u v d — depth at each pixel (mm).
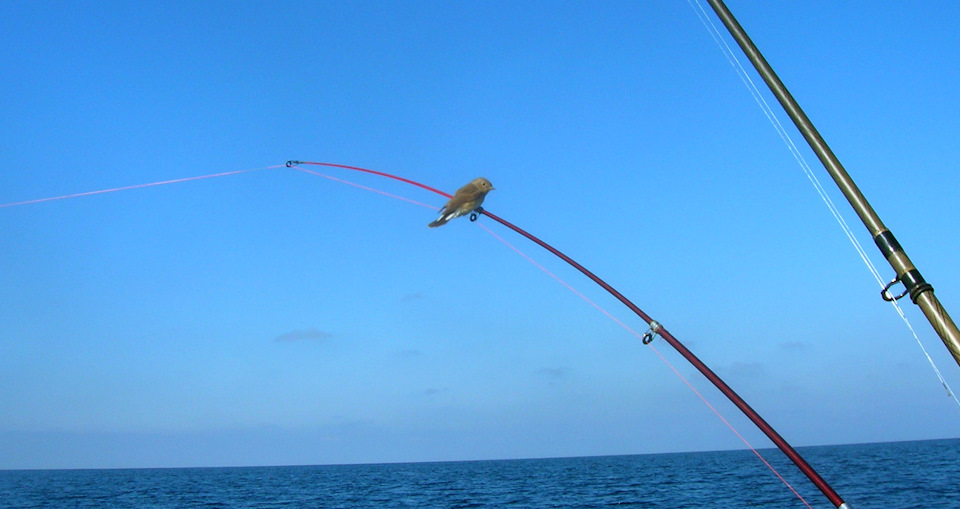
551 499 51562
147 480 113812
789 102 7023
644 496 50906
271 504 54969
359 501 55812
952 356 6301
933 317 6340
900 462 82312
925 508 36656
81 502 60188
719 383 7754
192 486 87375
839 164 6832
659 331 8242
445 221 9656
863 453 124750
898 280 6680
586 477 81812
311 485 83188
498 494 58594
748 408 7520
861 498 42375
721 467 97312
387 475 113688
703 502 44719
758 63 7203
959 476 56219
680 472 84875
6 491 78625
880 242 6668
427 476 102750
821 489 7004
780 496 46812
